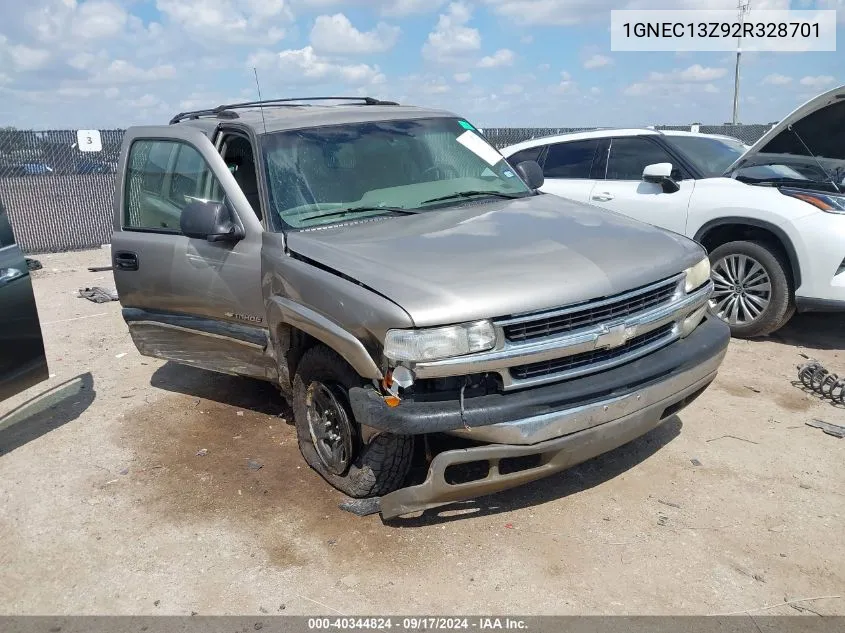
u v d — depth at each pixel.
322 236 3.84
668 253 3.66
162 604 3.12
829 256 5.54
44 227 13.22
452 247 3.55
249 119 4.55
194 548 3.50
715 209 6.16
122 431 4.88
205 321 4.59
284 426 4.82
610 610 2.94
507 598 3.04
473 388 3.15
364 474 3.57
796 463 4.03
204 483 4.11
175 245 4.64
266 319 4.12
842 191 5.75
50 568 3.43
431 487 3.17
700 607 2.94
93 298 8.77
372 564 3.30
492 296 3.08
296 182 4.20
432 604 3.03
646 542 3.37
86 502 3.99
